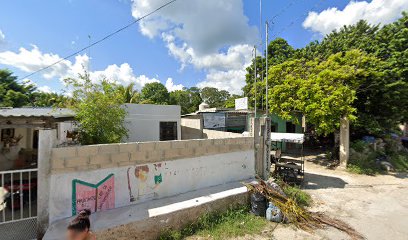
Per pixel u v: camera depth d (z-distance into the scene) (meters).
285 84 12.66
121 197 4.62
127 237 3.94
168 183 5.34
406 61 11.99
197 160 5.91
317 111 10.52
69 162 4.02
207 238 4.45
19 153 8.12
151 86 34.50
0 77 25.17
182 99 40.06
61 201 3.94
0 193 5.66
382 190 8.17
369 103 12.61
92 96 6.39
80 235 2.49
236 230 4.77
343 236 4.84
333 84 10.90
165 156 5.27
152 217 4.23
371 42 13.65
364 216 5.96
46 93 26.72
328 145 17.00
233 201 5.68
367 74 10.80
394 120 13.45
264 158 7.86
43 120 6.41
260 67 20.41
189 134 13.23
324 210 6.31
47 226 3.80
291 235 4.79
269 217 5.41
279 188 6.59
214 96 51.66
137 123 10.68
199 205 4.95
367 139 13.38
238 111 14.97
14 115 5.68
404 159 12.87
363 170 10.73
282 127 16.72
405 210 6.38
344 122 11.42
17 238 3.70
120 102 7.14
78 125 6.80
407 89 11.86
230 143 6.75
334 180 9.43
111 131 6.56
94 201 4.29
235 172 6.89
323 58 15.43
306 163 12.76
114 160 4.52
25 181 5.37
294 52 19.78
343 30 17.20
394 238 4.87
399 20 13.43
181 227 4.64
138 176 4.84
